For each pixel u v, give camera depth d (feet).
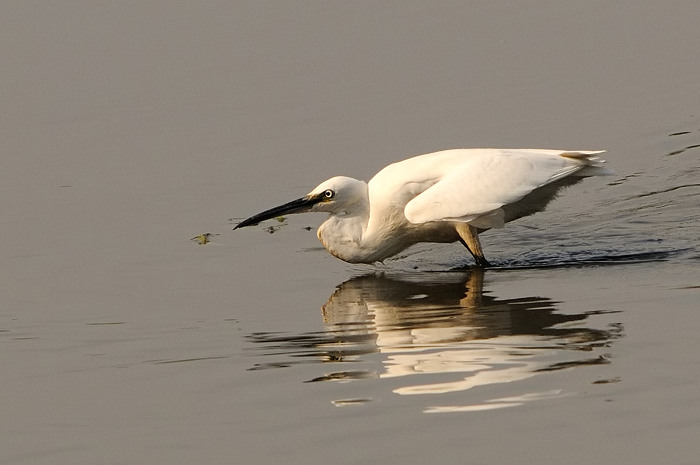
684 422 28.04
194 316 42.04
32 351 38.65
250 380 33.81
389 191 48.24
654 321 36.47
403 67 79.20
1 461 28.81
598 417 28.68
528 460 26.55
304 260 50.26
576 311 38.65
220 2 93.25
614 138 66.28
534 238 52.03
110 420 31.22
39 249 53.31
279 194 60.39
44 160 67.92
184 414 31.24
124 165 66.44
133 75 80.74
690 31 83.35
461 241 48.60
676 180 59.21
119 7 93.25
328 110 72.59
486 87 75.05
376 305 42.14
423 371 33.32
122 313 42.96
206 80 79.10
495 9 89.92
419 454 27.22
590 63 78.59
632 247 48.57
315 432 29.09
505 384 31.53
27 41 87.25
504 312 39.45
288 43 84.38
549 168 46.65
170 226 56.13
